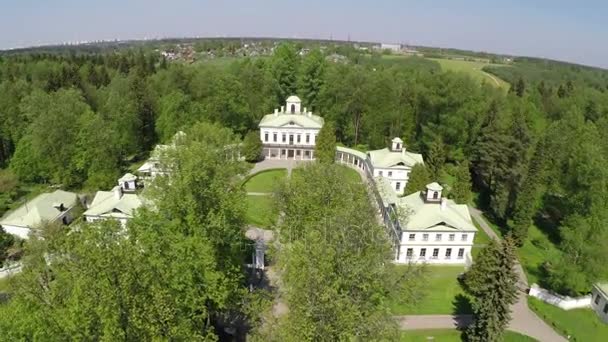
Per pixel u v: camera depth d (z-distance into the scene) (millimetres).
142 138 106562
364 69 124375
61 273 28922
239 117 104188
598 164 64562
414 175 74812
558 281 54000
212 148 47625
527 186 69312
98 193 66125
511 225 73000
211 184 41250
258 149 99938
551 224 76875
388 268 35219
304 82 124625
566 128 86312
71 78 120375
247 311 41375
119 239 30500
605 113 112750
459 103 95875
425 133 101562
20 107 88750
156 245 33625
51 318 26031
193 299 34375
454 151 98875
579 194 66688
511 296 41688
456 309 51281
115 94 98875
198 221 39969
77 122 80750
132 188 63438
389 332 30469
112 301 25359
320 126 104375
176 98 98312
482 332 42156
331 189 46344
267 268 56688
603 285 52844
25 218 64562
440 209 62750
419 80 111562
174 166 42500
